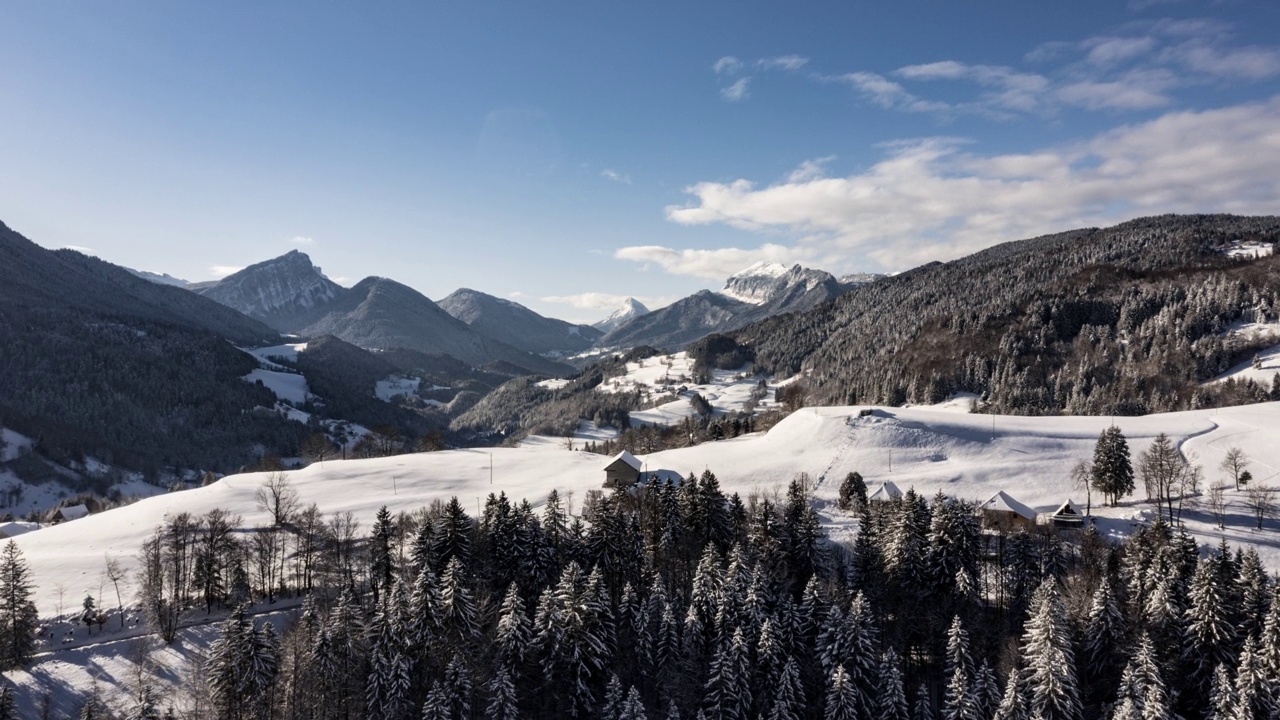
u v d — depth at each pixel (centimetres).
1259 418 16688
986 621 8969
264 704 7344
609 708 7144
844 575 10106
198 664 8356
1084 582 8962
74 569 10950
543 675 7806
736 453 17250
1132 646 7544
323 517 13550
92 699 7544
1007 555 9906
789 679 7188
